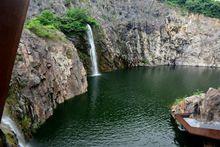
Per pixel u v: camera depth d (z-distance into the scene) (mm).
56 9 67375
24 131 28078
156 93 48812
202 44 93062
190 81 61750
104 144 28219
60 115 35938
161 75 67875
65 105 40094
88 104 40906
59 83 41406
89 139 29188
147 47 86812
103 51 70000
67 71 44281
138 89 51250
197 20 95812
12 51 7133
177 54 91625
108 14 81188
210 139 28766
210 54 91938
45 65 37875
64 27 60094
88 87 51219
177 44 92062
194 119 32781
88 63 63844
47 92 36594
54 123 33156
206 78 66250
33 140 28641
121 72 69312
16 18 6863
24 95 30688
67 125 32719
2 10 6586
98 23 70750
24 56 33344
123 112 37969
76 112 37250
